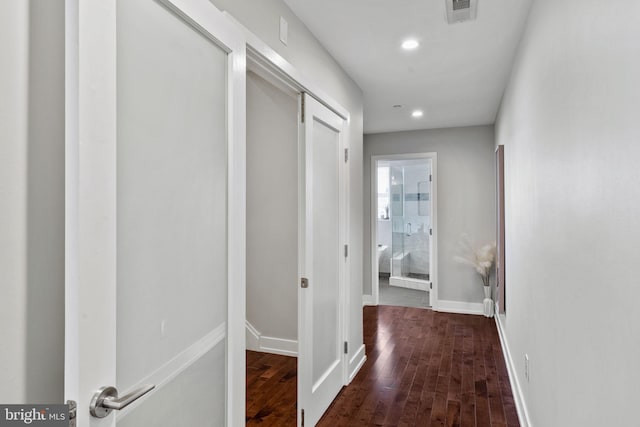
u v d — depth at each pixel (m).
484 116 4.64
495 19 2.27
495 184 4.93
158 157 1.05
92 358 0.77
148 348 1.00
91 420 0.77
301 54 2.29
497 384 2.99
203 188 1.27
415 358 3.54
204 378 1.26
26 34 0.79
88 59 0.76
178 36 1.14
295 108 3.55
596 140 1.06
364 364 3.39
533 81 2.05
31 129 0.80
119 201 0.91
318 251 2.51
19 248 0.78
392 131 5.54
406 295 6.37
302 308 2.28
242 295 1.48
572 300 1.32
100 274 0.79
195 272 1.21
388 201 7.22
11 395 0.76
